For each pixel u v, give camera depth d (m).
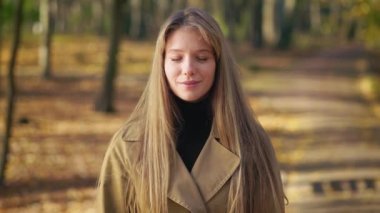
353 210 7.50
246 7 51.50
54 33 40.72
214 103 2.43
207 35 2.37
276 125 15.38
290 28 47.69
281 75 29.12
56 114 16.31
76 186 9.35
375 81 25.52
